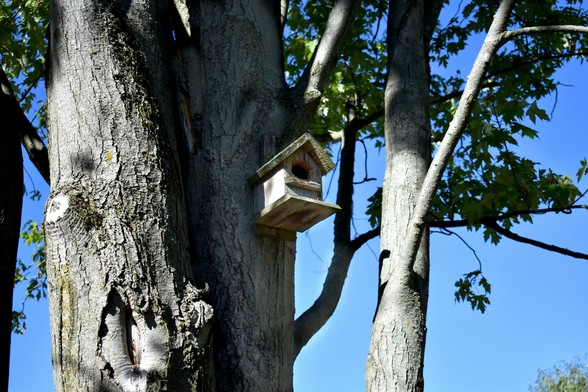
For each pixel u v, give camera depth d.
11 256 4.75
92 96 4.24
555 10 8.47
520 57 8.24
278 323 4.54
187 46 5.30
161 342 3.80
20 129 5.14
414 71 5.64
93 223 3.93
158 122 4.34
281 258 4.69
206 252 4.58
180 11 5.53
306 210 4.61
